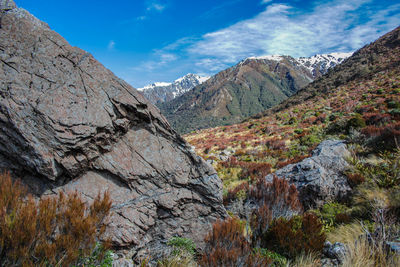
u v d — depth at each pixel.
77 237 2.50
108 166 3.73
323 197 6.44
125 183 3.86
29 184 3.19
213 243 3.39
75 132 3.31
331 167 7.66
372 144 9.06
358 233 4.12
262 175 8.95
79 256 2.59
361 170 7.02
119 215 3.58
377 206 4.62
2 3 3.58
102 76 3.96
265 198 5.68
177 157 4.39
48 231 2.36
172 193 4.16
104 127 3.64
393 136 8.20
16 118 2.99
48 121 3.15
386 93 28.59
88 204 3.39
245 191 6.98
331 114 25.83
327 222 5.25
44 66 3.46
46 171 3.08
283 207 5.35
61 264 2.32
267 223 4.37
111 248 3.34
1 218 2.19
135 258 3.59
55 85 3.42
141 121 4.26
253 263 2.91
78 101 3.51
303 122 27.25
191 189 4.39
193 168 4.48
